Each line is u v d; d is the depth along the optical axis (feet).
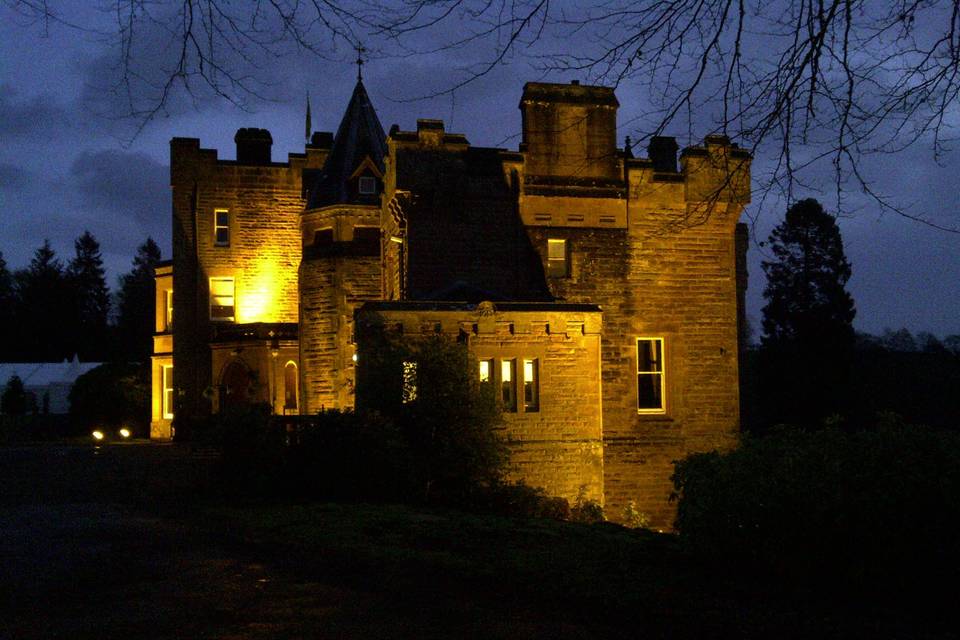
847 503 27.96
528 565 33.63
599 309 76.84
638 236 92.32
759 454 32.09
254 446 59.41
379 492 58.70
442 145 89.51
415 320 72.54
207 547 38.09
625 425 90.53
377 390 65.46
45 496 59.41
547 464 74.54
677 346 92.53
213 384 122.01
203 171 128.06
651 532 50.11
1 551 37.09
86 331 290.76
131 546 38.42
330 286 108.37
